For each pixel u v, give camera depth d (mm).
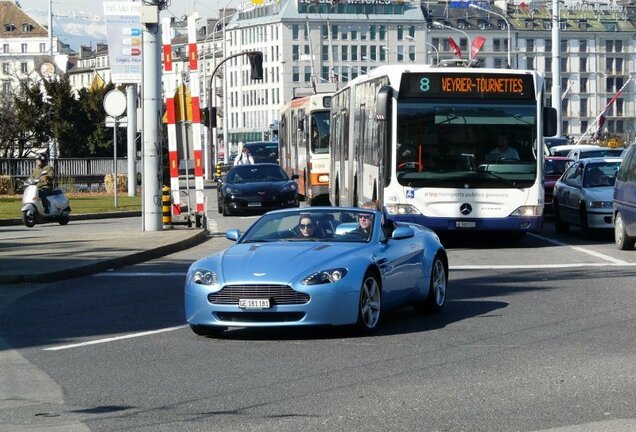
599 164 47438
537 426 13719
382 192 42469
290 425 14078
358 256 21797
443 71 42031
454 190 41875
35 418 15008
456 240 46125
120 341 21766
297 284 20781
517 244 44031
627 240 40031
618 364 17953
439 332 21922
